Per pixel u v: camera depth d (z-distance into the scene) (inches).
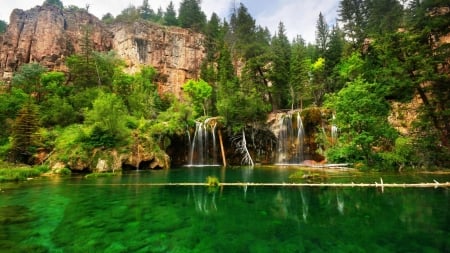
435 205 470.9
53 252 292.8
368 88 1026.7
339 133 1503.4
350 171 1007.6
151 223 399.5
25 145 1325.0
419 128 1093.8
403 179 764.0
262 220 409.7
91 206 519.8
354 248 292.2
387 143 1072.2
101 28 3385.8
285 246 303.3
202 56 3238.2
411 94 1029.8
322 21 2664.9
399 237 322.3
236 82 2042.3
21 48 2933.1
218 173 1162.0
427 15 1043.3
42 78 2161.7
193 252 290.0
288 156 1711.4
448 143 942.4
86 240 328.8
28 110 1376.7
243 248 299.9
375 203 497.4
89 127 1392.7
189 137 1770.4
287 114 1763.0
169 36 3139.8
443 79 907.4
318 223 387.5
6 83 2487.7
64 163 1231.5
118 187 770.2
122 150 1347.2
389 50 1031.6
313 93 2146.9
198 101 2308.1
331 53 2126.0
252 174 1097.4
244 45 2679.6
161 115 1878.7
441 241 307.1
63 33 3122.5
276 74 2012.8
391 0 2127.2
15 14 3149.6
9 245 313.4
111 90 2210.9
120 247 306.0
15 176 999.0
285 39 3088.1
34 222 410.0
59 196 631.2
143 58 2967.5
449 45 914.1
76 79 2206.0
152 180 937.5
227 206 507.2
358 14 2052.2
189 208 495.8
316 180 821.9
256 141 1824.6
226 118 1798.7
